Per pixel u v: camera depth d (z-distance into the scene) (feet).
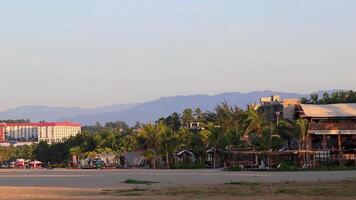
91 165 540.11
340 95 477.36
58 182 222.28
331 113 358.84
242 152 361.10
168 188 162.50
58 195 143.84
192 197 127.75
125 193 144.97
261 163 351.46
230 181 202.28
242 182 191.11
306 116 358.43
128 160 524.52
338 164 343.05
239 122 429.38
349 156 352.90
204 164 420.77
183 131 462.60
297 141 370.53
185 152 443.32
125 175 290.76
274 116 509.35
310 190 144.66
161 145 454.40
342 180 196.34
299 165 347.15
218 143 403.95
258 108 541.34
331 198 119.96
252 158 378.94
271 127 372.99
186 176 259.19
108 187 178.19
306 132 355.56
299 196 127.03
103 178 256.52
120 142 612.70
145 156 460.14
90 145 645.51
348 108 367.04
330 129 352.28
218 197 126.93
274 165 349.61
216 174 279.69
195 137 450.71
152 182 204.74
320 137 366.63
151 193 142.51
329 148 359.25
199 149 439.63
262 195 131.34
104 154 568.82
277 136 370.94
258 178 225.35
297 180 202.39
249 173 288.10
